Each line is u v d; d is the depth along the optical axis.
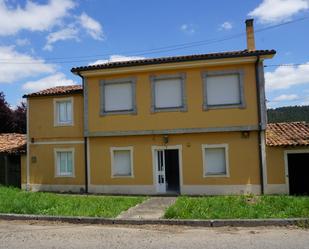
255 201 14.12
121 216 11.80
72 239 9.02
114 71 19.39
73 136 20.73
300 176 17.69
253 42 20.12
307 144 17.25
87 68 19.52
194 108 18.66
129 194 19.30
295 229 9.92
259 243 8.34
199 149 18.72
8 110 35.06
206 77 18.61
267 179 17.89
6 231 10.12
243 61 18.12
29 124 21.73
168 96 19.02
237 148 18.31
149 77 19.20
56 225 10.98
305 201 13.15
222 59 18.11
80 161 20.52
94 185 20.05
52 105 21.30
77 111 20.70
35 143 21.56
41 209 12.83
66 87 22.64
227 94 18.44
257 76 18.16
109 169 19.84
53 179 21.03
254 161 18.09
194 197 16.89
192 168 18.72
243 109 18.20
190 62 18.42
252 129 18.03
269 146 17.95
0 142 24.08
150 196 18.05
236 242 8.48
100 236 9.36
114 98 19.70
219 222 10.57
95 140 20.19
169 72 18.97
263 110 18.03
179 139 18.95
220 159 18.66
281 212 11.52
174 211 11.60
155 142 19.22
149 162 19.27
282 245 8.09
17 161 22.19
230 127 18.27
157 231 9.96
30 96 21.61
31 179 21.50
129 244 8.44
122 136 19.64
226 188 18.28
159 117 19.02
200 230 10.03
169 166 20.06
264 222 10.46
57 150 21.05
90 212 12.23
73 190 20.53
